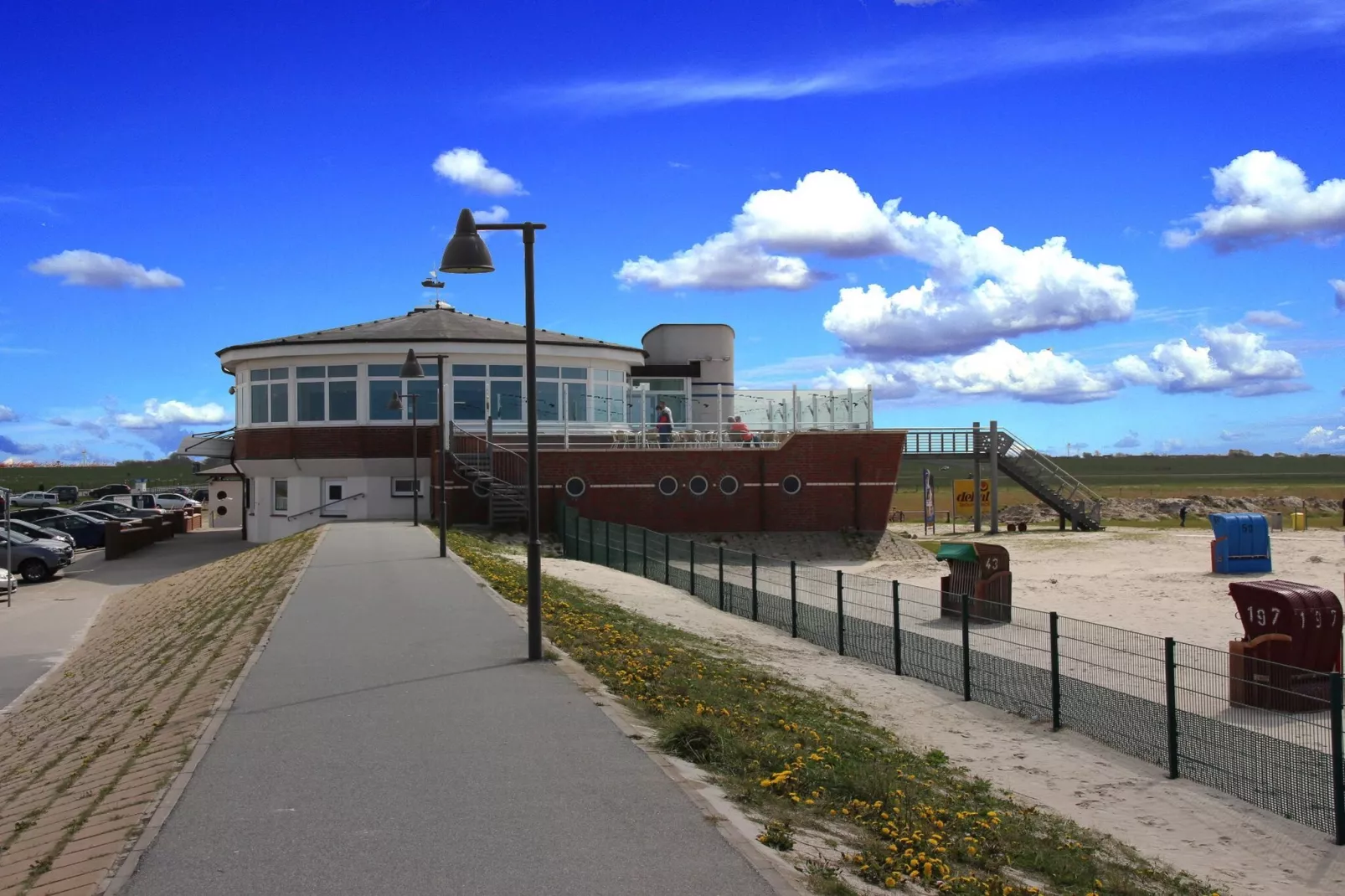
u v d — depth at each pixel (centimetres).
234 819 723
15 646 2250
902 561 3959
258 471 4244
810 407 4366
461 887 611
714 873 630
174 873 629
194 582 2811
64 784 917
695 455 4072
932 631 2111
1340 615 1502
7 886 658
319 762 859
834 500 4162
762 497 4112
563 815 732
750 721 1121
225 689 1134
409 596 1862
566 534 3762
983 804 1011
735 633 2059
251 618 1691
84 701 1458
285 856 656
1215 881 902
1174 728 1192
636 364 4647
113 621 2539
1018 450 5534
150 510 5844
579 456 3981
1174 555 4206
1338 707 1005
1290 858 956
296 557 2575
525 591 1958
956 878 723
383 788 791
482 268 1368
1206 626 2281
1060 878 803
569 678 1191
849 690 1603
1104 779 1182
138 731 1045
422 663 1277
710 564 2744
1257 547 3466
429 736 941
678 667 1411
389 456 4078
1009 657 1783
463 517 3916
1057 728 1392
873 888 661
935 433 5472
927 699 1563
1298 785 1105
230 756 877
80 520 4797
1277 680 1472
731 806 774
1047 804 1091
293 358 4144
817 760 977
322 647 1382
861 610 2294
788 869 646
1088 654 1823
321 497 4178
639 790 786
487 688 1138
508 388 4169
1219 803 1098
